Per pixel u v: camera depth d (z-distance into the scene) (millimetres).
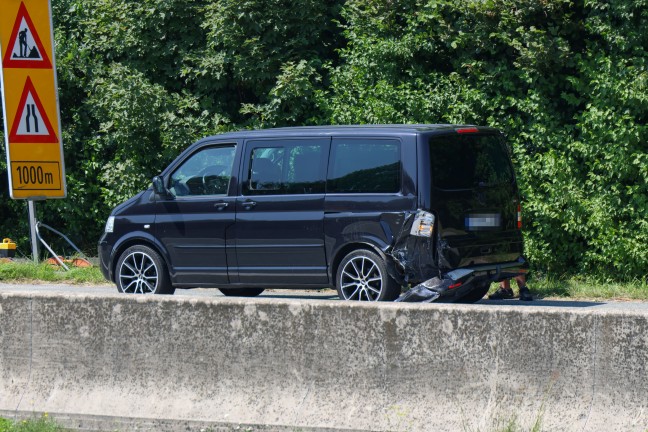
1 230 64750
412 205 33594
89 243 63500
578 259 50656
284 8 58656
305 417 21281
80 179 62344
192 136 58375
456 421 20172
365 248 34625
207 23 58594
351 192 34812
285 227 35875
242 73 58000
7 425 22906
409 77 55031
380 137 34531
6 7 51594
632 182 49500
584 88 49938
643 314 19250
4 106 51844
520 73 51312
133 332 23031
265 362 21922
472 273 34250
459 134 35188
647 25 48344
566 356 19672
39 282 51062
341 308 21422
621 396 19250
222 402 22047
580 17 52094
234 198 37094
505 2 51188
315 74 58125
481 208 35281
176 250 38406
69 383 23422
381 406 20828
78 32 64312
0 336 24125
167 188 38875
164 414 22312
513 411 19828
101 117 60812
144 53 60969
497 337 20172
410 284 34594
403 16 55031
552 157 49625
